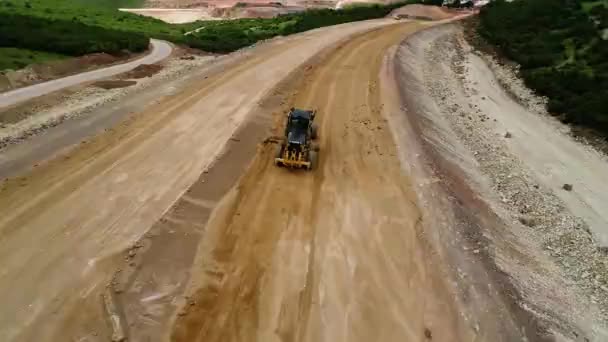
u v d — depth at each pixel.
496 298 13.65
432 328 12.05
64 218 14.34
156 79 34.72
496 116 33.91
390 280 13.52
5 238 13.20
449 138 27.16
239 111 24.98
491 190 22.41
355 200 17.38
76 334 10.41
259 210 16.17
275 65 36.19
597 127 31.33
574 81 37.41
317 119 25.39
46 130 21.42
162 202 15.68
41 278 11.82
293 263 13.72
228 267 13.26
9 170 17.14
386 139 23.19
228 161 19.31
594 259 17.89
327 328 11.65
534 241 18.67
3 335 10.15
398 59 40.69
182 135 21.36
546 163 26.97
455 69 45.38
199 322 11.35
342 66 37.03
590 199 23.25
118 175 17.23
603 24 46.81
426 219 16.67
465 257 15.16
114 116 23.64
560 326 13.52
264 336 11.22
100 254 12.85
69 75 39.16
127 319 11.02
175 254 13.40
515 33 53.62
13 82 33.41
